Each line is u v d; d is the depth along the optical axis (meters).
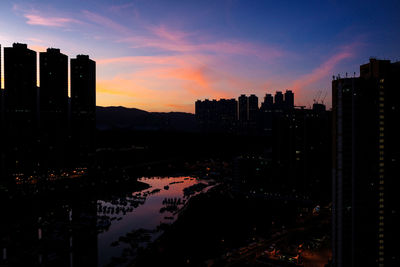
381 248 196.50
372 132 198.50
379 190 197.62
